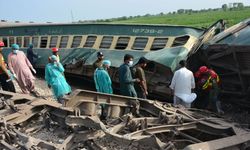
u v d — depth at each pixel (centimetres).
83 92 846
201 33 1428
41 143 680
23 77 1364
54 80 1189
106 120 858
